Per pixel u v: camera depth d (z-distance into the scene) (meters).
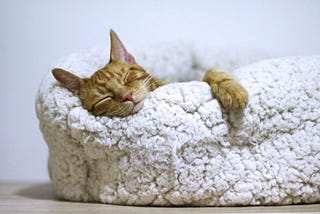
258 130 0.88
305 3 1.45
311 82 0.90
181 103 0.87
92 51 1.12
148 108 0.88
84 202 0.97
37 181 1.46
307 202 0.88
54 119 0.94
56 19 1.46
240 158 0.88
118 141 0.89
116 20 1.46
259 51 1.37
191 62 1.34
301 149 0.87
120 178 0.91
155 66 1.28
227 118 0.88
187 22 1.47
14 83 1.46
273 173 0.86
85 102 0.96
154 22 1.46
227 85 0.88
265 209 0.83
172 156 0.85
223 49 1.36
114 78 0.99
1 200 1.02
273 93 0.88
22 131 1.47
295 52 1.45
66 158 0.97
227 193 0.87
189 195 0.87
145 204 0.90
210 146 0.87
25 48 1.46
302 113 0.88
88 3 1.46
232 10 1.47
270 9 1.46
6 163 1.47
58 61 1.07
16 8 1.46
